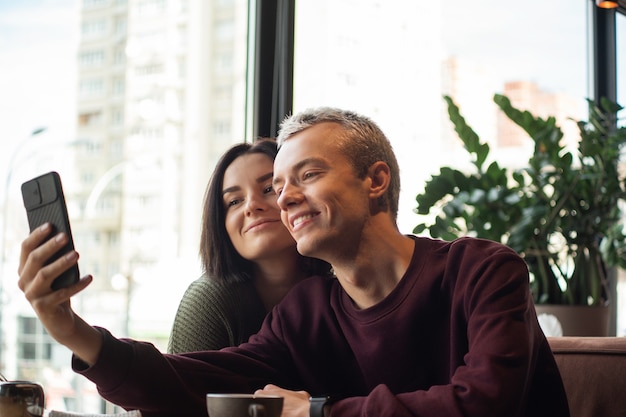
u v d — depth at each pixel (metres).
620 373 1.79
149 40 12.16
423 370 1.49
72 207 11.36
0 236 3.07
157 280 4.61
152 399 1.40
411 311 1.47
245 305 1.80
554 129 3.48
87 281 1.21
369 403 1.26
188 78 11.38
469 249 1.47
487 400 1.25
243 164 1.79
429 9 3.64
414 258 1.49
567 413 1.53
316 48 2.95
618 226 3.56
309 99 2.93
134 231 11.49
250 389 1.56
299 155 1.44
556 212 3.38
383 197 1.48
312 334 1.60
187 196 11.50
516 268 1.42
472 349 1.33
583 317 3.30
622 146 3.56
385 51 3.36
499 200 3.33
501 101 3.56
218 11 10.73
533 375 1.50
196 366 1.50
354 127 1.47
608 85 4.58
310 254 1.46
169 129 11.77
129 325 5.59
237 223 1.78
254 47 2.79
